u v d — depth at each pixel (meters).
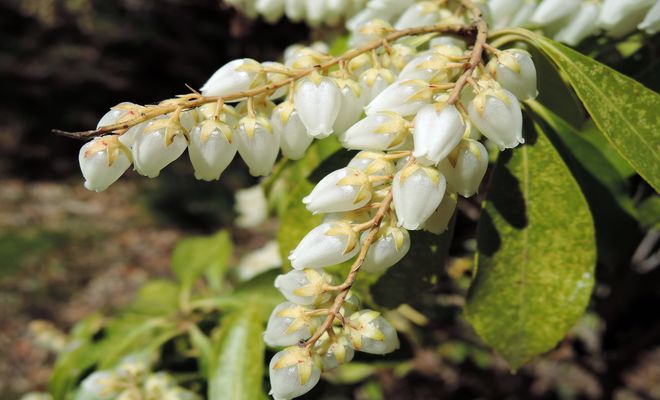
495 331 0.17
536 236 0.17
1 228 1.08
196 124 0.15
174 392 0.21
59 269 0.99
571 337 0.32
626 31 0.18
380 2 0.18
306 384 0.14
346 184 0.14
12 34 1.48
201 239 0.26
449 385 0.44
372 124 0.15
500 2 0.18
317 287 0.14
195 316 0.23
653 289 0.26
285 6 0.21
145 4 1.45
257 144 0.15
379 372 0.37
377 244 0.15
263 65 0.15
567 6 0.18
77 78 1.46
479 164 0.14
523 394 0.42
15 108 1.42
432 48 0.16
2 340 0.83
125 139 0.15
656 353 0.58
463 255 0.27
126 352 0.23
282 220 0.18
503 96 0.15
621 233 0.19
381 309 0.17
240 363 0.19
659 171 0.15
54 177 1.29
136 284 0.98
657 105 0.15
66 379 0.22
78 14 1.49
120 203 1.20
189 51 1.43
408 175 0.14
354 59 0.16
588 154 0.19
